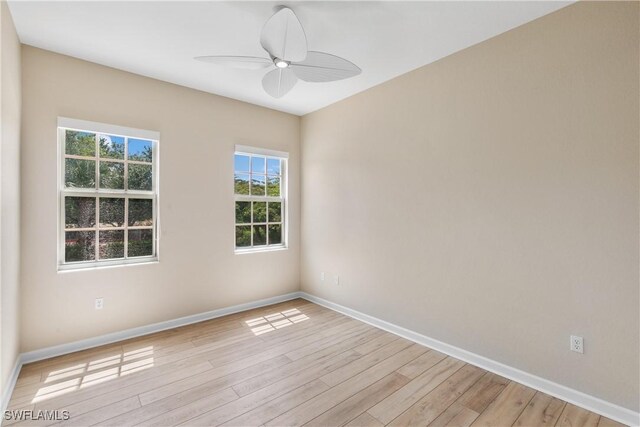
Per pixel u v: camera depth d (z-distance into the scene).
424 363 2.67
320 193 4.22
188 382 2.36
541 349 2.28
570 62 2.13
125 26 2.36
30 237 2.62
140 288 3.20
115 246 3.12
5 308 2.05
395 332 3.29
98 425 1.89
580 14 2.09
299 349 2.92
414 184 3.11
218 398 2.17
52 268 2.73
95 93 2.93
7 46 2.07
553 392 2.21
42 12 2.17
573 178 2.12
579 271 2.11
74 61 2.83
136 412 2.02
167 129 3.35
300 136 4.53
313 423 1.94
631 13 1.91
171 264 3.39
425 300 3.03
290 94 3.72
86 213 2.96
